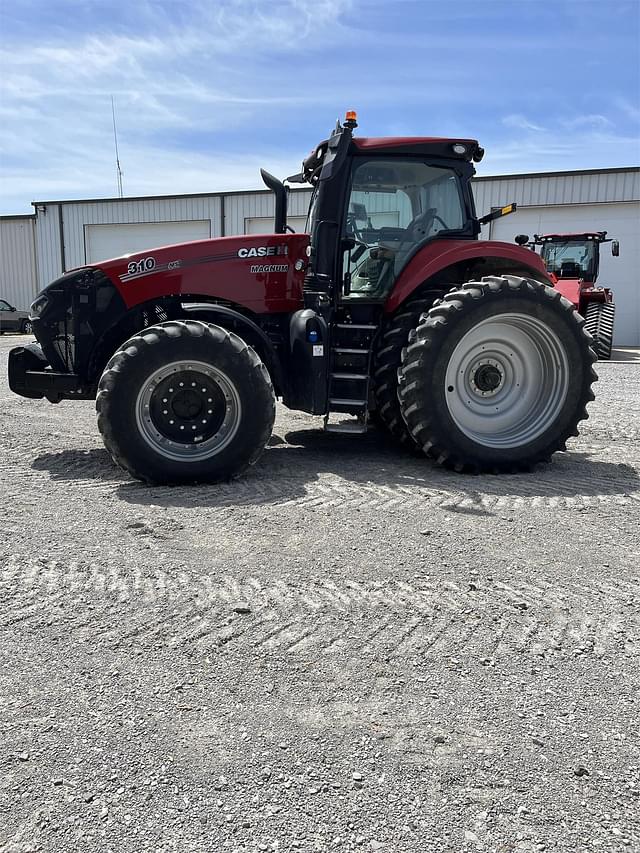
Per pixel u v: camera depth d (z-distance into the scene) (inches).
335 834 65.3
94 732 79.6
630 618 108.5
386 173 206.4
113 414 175.6
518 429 204.2
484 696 87.4
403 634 102.3
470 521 152.9
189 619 106.0
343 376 199.9
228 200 912.9
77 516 153.9
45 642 99.1
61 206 968.9
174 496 170.9
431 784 72.0
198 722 81.6
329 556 131.3
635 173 802.2
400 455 223.5
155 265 201.0
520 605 112.1
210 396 183.8
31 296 1008.2
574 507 164.6
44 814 67.5
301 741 78.4
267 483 184.2
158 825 66.3
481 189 848.9
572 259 637.9
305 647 98.2
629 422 285.6
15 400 338.6
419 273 202.4
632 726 82.0
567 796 70.7
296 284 207.3
